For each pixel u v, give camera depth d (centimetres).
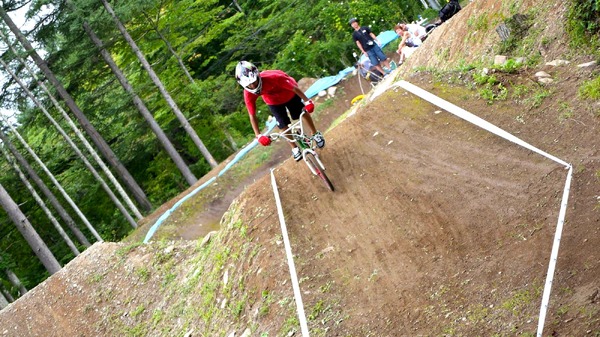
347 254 796
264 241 891
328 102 2203
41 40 2544
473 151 856
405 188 846
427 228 764
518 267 632
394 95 1072
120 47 2794
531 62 1006
